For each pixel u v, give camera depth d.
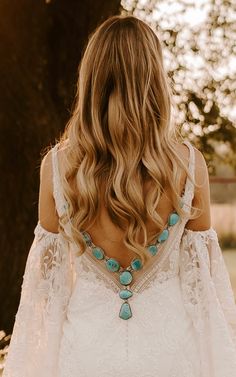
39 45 7.42
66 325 2.87
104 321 2.80
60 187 2.88
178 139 2.93
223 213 16.03
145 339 2.78
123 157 2.78
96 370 2.76
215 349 2.88
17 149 7.11
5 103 7.11
